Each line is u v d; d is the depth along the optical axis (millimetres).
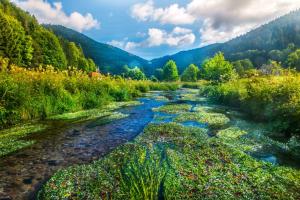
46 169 9375
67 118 18625
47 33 81312
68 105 21531
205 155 10742
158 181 8219
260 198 7293
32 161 10117
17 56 62625
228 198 7246
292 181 8352
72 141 12867
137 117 19688
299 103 13781
